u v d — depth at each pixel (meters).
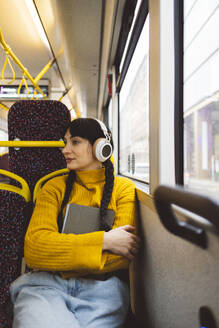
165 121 0.93
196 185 0.90
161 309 0.89
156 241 0.94
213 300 0.49
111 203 1.06
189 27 0.94
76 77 4.33
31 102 1.35
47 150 1.35
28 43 3.36
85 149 1.05
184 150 0.94
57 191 1.08
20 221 1.18
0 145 1.30
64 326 0.77
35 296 0.86
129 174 2.55
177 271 0.72
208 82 0.96
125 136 3.16
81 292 0.92
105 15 2.45
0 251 1.16
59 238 0.89
